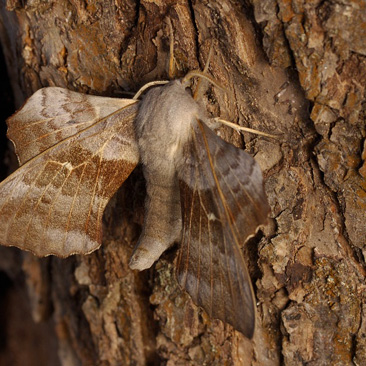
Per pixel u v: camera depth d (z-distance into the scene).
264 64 0.38
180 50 0.39
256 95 0.38
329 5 0.37
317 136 0.38
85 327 0.43
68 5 0.39
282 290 0.39
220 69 0.39
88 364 0.44
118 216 0.41
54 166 0.38
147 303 0.41
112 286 0.42
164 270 0.40
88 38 0.40
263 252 0.39
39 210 0.39
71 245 0.39
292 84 0.38
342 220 0.38
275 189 0.39
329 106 0.38
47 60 0.40
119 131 0.39
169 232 0.38
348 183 0.38
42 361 0.52
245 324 0.37
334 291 0.39
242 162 0.37
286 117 0.38
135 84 0.40
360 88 0.37
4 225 0.38
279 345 0.40
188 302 0.40
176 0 0.38
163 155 0.38
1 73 0.43
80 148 0.39
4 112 0.44
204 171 0.37
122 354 0.42
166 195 0.38
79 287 0.43
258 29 0.38
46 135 0.39
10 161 0.45
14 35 0.41
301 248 0.39
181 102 0.38
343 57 0.37
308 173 0.38
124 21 0.39
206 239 0.38
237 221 0.37
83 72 0.40
